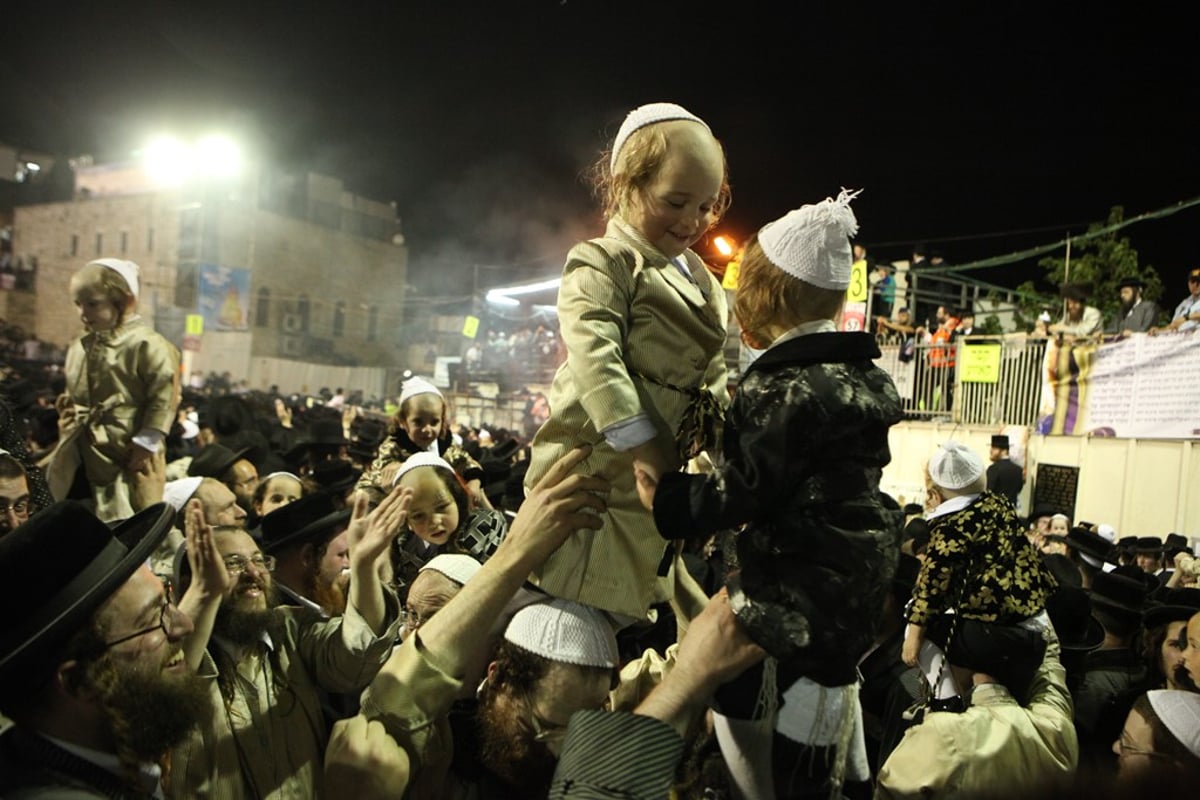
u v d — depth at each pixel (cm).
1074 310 1160
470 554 437
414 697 226
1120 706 423
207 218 4238
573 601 226
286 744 309
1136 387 1007
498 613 222
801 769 209
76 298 558
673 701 195
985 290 1847
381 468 600
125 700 188
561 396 228
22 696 178
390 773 224
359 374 4141
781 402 197
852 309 1198
